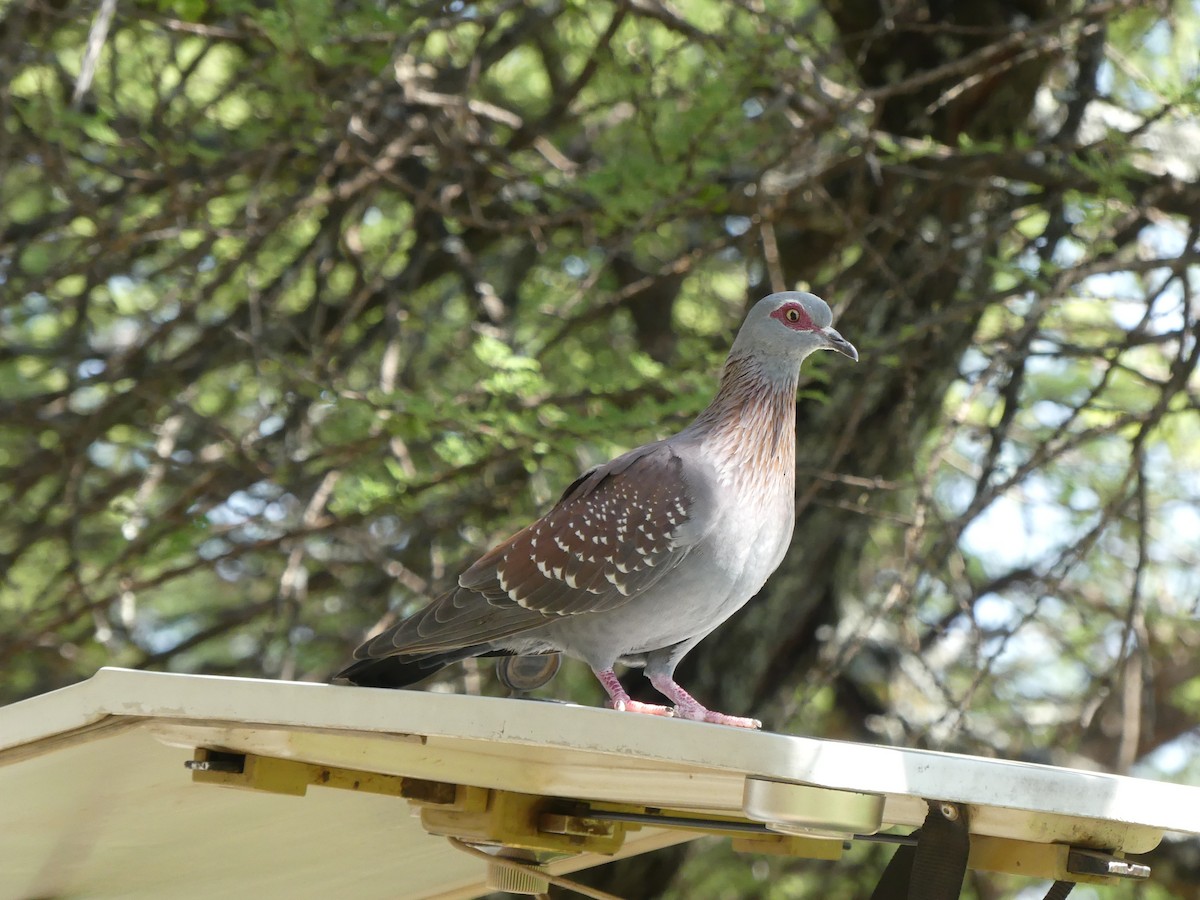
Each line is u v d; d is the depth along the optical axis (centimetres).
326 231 1166
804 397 1095
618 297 1040
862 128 1100
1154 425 959
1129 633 936
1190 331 979
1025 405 1174
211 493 1152
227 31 1059
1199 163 1112
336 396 964
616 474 662
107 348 1317
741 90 1001
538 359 1052
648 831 567
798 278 1170
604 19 1397
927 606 1414
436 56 1360
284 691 384
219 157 1066
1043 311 934
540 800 522
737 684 1106
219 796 498
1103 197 977
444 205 1116
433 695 373
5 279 1123
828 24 1364
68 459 1162
